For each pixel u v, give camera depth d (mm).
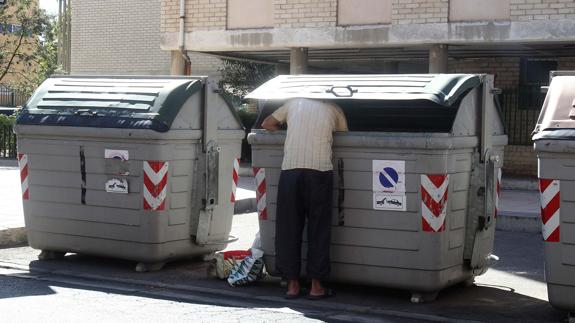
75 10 25375
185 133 8000
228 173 8617
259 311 6656
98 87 8484
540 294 7434
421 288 6812
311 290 7098
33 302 6824
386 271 6906
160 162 7836
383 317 6543
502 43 13367
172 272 8188
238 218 12422
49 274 8078
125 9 24328
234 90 21266
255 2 15039
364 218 6945
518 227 11273
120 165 7992
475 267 7277
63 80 8805
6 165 20109
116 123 7914
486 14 13195
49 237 8547
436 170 6633
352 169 6961
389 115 7488
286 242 7051
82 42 25234
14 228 9680
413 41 13695
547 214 6188
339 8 14312
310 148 6914
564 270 6160
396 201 6793
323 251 6977
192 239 8305
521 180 14703
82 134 8102
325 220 6969
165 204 7949
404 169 6734
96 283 7680
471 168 7125
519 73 16062
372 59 17859
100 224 8195
